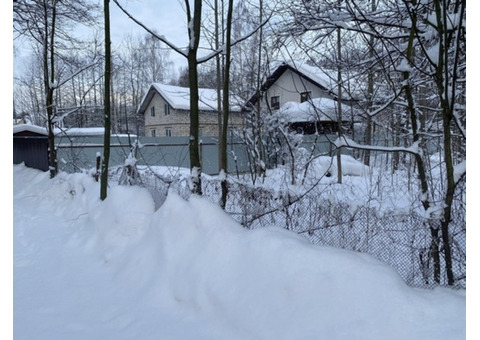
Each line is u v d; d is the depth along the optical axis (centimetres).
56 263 440
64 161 1022
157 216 424
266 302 259
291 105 1349
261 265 281
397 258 327
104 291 358
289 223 420
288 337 229
